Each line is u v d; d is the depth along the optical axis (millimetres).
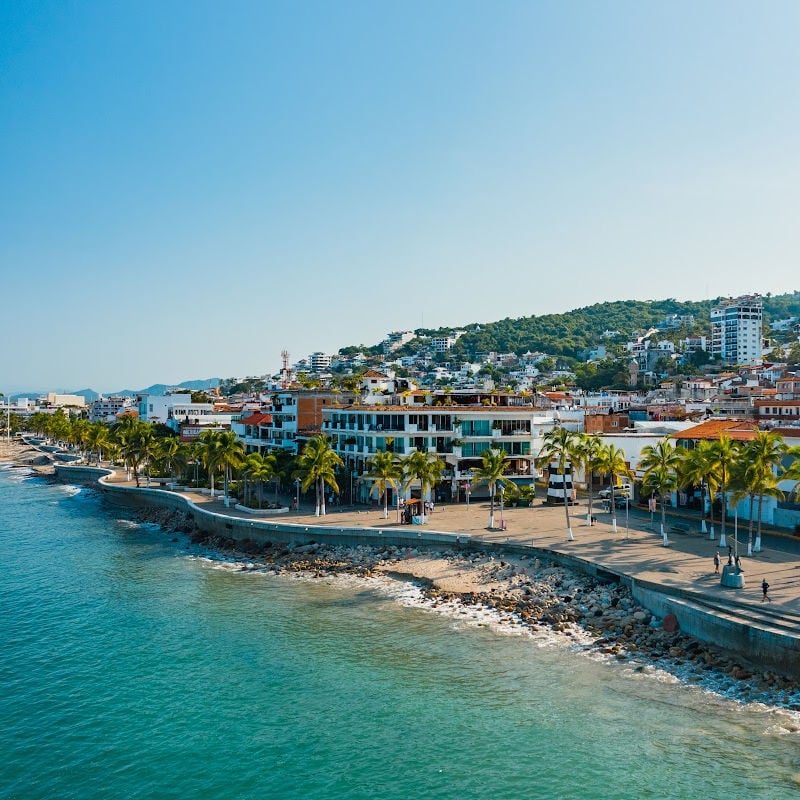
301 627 70062
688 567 72750
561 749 47062
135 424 193125
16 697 55938
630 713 51125
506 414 125625
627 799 41875
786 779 43094
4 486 199875
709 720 49719
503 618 70125
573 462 95250
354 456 128250
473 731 49625
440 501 121750
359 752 47531
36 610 77188
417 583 82312
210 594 82125
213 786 44094
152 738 49688
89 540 116438
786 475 73750
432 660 61188
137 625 71812
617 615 66812
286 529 100625
